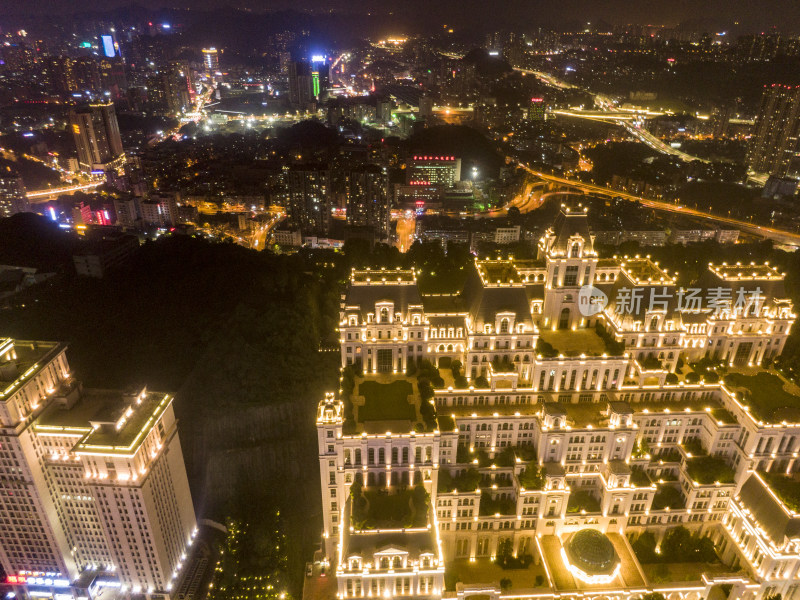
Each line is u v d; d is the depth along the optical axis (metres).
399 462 122.12
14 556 140.38
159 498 136.12
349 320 136.25
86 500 135.38
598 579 119.88
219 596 136.00
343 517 119.00
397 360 140.38
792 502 117.69
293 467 179.12
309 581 130.62
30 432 128.75
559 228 142.88
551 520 128.88
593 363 132.25
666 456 138.38
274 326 196.12
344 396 128.62
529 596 118.81
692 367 145.75
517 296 134.12
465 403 133.88
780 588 120.50
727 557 130.38
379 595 113.12
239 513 165.25
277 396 180.62
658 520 131.50
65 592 142.25
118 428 129.12
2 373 129.88
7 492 130.38
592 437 127.94
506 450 132.75
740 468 129.25
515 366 135.00
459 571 129.12
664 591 120.94
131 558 137.25
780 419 124.44
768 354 149.88
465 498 124.88
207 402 181.12
